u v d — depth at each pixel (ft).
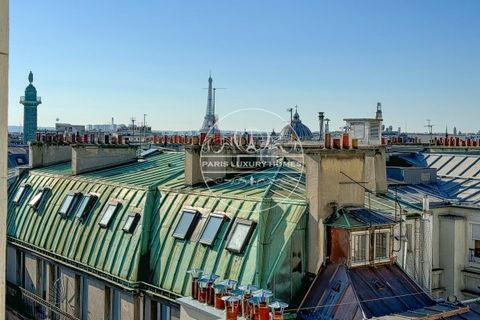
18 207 126.31
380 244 70.18
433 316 59.98
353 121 137.59
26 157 209.46
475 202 99.60
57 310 100.07
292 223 70.28
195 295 68.08
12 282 121.19
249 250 70.33
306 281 69.51
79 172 122.72
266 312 58.13
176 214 85.71
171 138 186.29
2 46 18.15
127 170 117.08
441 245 99.35
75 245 99.50
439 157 128.57
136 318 83.61
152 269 83.05
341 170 71.87
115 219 94.43
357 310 61.41
